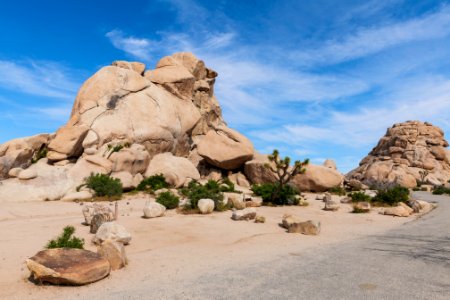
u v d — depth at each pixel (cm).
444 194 4378
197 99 4834
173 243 1105
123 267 792
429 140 7581
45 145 3272
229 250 1012
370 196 2933
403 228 1532
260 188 2619
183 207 1891
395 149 7612
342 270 758
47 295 606
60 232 1198
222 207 1931
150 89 3919
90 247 988
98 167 2808
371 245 1097
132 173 3056
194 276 716
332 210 2250
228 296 582
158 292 608
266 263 833
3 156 2719
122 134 3375
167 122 3784
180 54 4925
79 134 3084
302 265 809
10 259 835
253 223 1553
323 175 3662
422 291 608
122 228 1051
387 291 608
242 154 3766
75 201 2311
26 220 1523
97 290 629
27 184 2464
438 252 973
